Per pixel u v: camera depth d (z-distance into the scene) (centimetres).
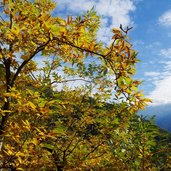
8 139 472
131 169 588
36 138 422
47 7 536
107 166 643
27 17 414
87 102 759
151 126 552
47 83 659
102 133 682
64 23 386
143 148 543
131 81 353
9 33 405
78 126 716
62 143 664
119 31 335
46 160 545
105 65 368
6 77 498
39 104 397
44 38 409
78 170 632
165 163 553
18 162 424
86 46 383
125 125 645
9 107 440
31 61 571
